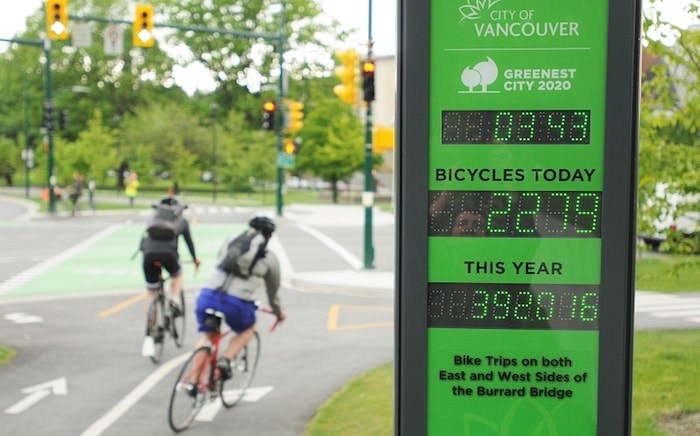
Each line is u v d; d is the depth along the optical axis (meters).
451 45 4.12
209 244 26.05
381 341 10.98
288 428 7.07
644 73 7.59
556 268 4.16
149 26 22.45
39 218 38.91
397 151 4.19
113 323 12.27
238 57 87.00
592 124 4.10
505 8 4.10
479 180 4.16
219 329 7.26
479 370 4.23
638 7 4.06
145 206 51.38
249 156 63.38
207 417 7.41
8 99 88.75
